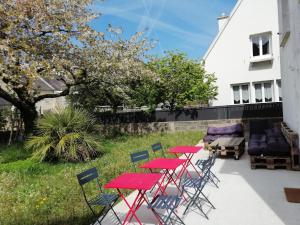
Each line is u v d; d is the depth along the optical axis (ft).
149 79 45.65
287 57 30.35
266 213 15.26
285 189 18.70
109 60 40.45
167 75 49.14
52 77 37.88
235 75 52.26
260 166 25.44
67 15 36.58
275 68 49.14
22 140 44.68
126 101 51.13
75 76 41.86
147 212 16.31
